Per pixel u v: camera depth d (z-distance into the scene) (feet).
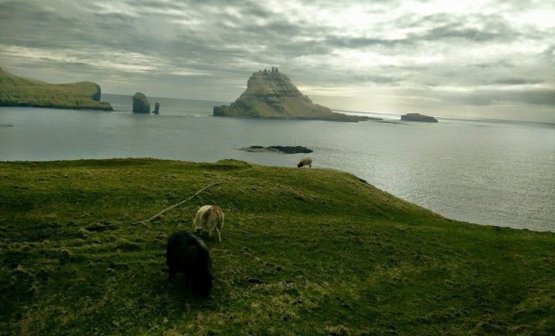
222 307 64.85
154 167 158.40
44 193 105.09
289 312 66.54
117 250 78.95
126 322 58.29
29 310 58.85
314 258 90.33
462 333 68.23
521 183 454.81
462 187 410.31
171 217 101.30
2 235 80.59
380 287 81.66
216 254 82.84
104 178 127.44
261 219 110.63
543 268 102.27
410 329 67.67
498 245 119.85
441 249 108.78
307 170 184.85
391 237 112.37
